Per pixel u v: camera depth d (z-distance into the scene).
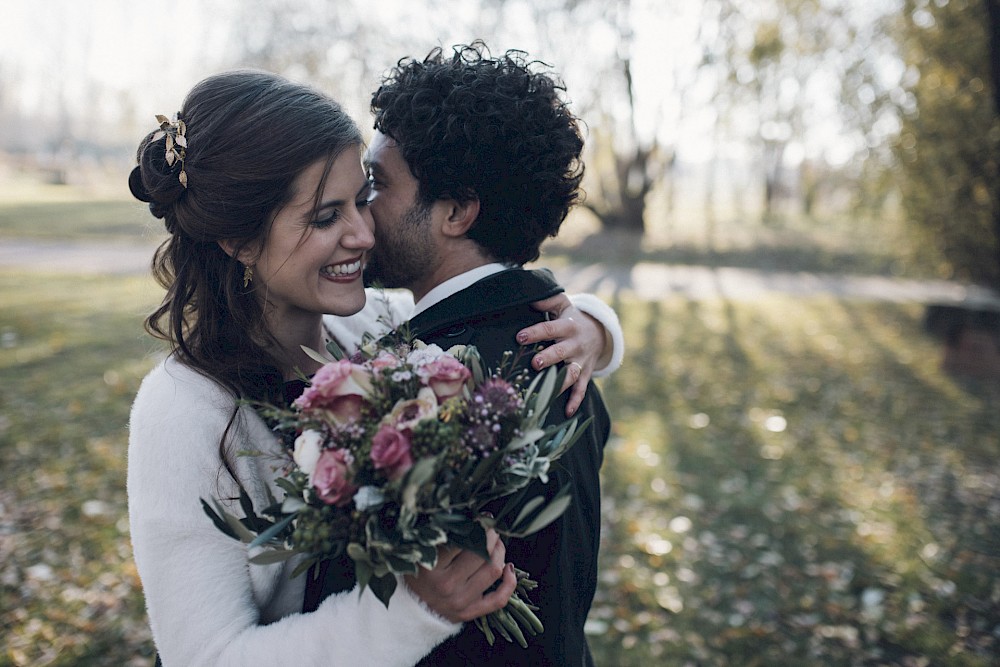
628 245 21.09
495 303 1.41
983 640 3.52
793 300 13.61
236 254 1.36
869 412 7.04
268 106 1.32
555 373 1.17
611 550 4.23
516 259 1.53
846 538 4.45
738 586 3.90
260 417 1.35
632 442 5.91
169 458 1.25
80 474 4.90
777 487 5.19
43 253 15.44
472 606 1.15
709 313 12.05
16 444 5.32
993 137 9.35
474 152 1.40
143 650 3.25
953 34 9.65
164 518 1.23
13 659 3.14
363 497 1.01
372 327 1.84
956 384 8.09
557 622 1.28
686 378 8.08
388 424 1.03
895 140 10.34
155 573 1.24
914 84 10.23
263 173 1.30
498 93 1.41
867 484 5.31
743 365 8.76
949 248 10.48
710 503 4.88
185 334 1.44
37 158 49.75
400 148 1.47
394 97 1.49
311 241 1.35
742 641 3.45
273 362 1.46
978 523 4.75
